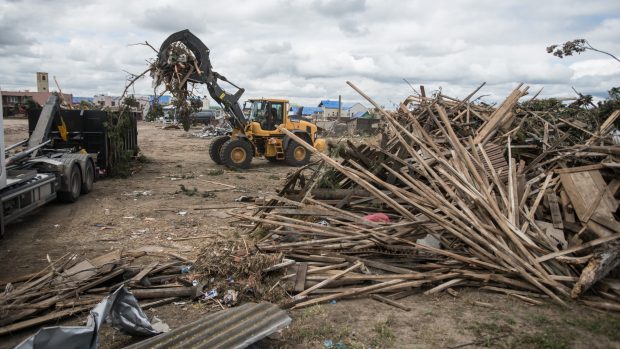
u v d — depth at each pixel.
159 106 16.03
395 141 8.98
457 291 5.54
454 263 5.96
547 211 6.66
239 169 17.11
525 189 6.94
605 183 6.16
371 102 8.12
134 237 8.02
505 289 5.48
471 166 7.21
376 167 8.23
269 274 5.61
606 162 6.62
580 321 4.66
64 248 7.35
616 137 8.49
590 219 5.89
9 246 7.43
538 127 9.75
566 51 9.17
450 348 4.22
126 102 15.11
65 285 5.43
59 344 3.65
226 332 4.01
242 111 18.00
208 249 6.11
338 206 7.91
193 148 26.45
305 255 6.21
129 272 5.79
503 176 7.42
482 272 5.75
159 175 15.39
